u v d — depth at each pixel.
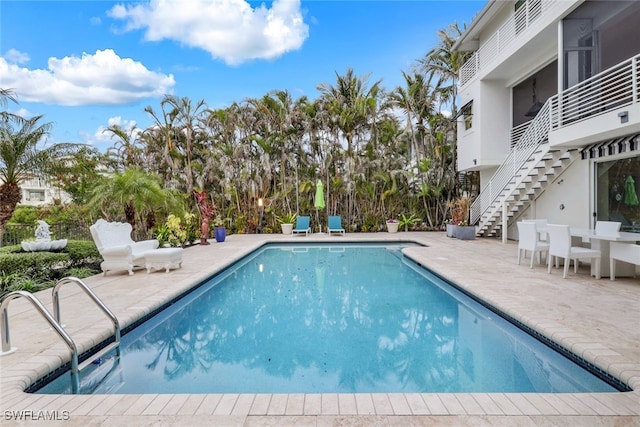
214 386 3.19
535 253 7.50
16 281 6.05
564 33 7.94
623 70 7.08
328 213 16.38
